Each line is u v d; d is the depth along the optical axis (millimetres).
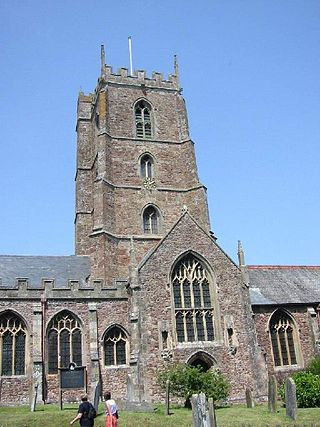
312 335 42438
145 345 34719
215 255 39188
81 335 36219
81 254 50406
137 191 49500
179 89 56781
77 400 34469
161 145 52938
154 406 30781
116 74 54906
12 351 34719
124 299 37625
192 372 30844
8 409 30828
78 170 54469
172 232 38906
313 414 24047
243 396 35312
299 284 46781
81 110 58281
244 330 37562
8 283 38438
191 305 37469
